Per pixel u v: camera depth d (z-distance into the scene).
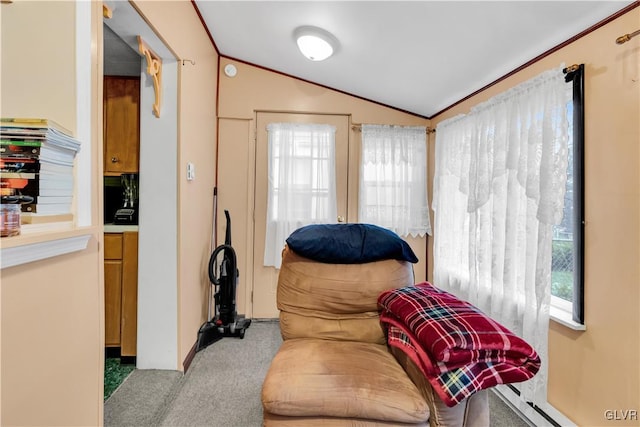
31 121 0.75
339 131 2.93
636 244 1.19
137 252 1.90
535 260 1.56
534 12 1.39
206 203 2.44
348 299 1.54
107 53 1.82
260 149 2.87
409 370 1.22
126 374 1.82
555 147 1.46
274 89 2.84
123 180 2.06
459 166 2.36
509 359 1.04
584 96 1.39
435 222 2.74
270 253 2.85
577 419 1.41
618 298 1.25
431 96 2.53
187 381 1.83
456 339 1.02
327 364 1.20
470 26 1.61
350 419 1.07
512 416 1.62
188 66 1.92
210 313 2.60
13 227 0.67
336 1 1.71
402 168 2.89
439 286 2.62
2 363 0.66
